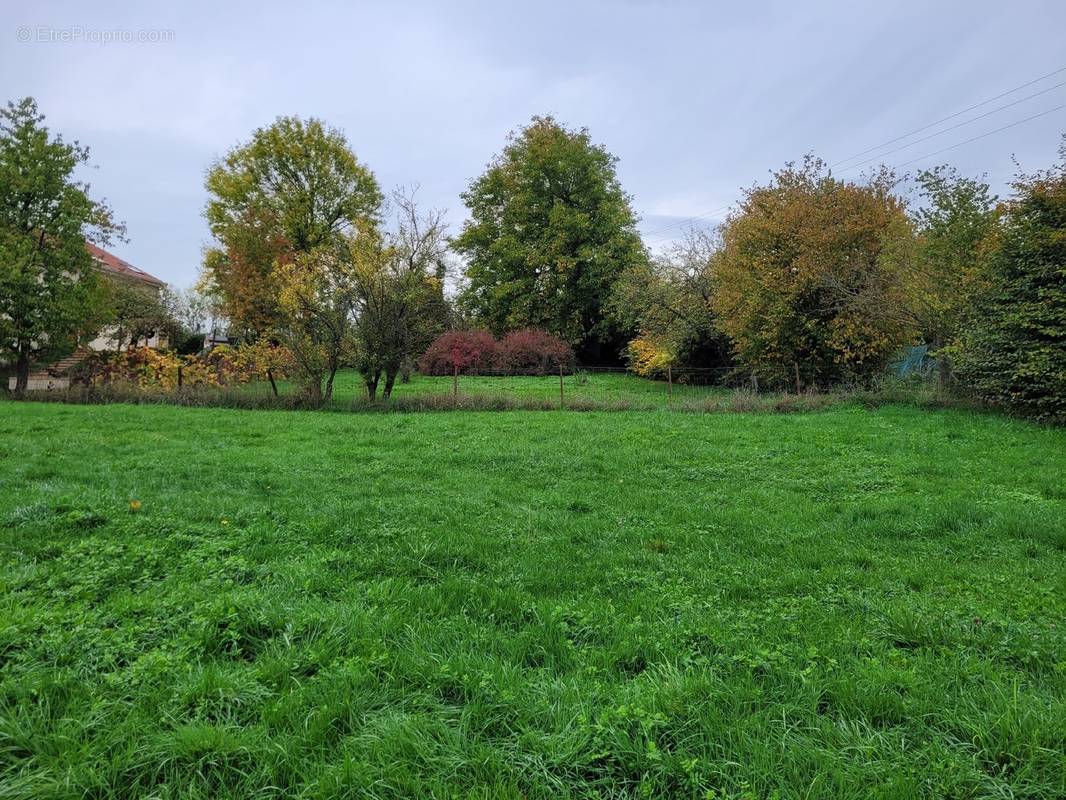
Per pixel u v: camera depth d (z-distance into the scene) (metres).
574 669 3.21
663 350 28.11
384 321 18.38
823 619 3.88
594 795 2.30
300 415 16.20
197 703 2.73
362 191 38.91
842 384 19.38
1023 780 2.38
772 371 21.33
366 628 3.49
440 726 2.64
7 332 20.53
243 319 29.06
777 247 20.62
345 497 7.21
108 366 20.70
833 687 2.98
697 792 2.32
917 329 18.33
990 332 14.09
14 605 3.61
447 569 4.82
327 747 2.50
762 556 5.40
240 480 7.93
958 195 17.45
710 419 15.30
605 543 5.69
